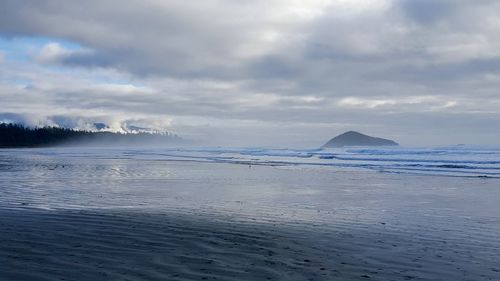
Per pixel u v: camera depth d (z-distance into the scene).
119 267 7.16
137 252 8.22
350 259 7.92
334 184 23.69
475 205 15.75
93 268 7.09
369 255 8.24
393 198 17.73
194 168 37.72
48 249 8.39
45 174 29.06
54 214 12.73
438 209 14.73
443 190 20.92
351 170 35.72
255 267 7.27
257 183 24.11
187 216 12.66
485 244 9.30
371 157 59.72
